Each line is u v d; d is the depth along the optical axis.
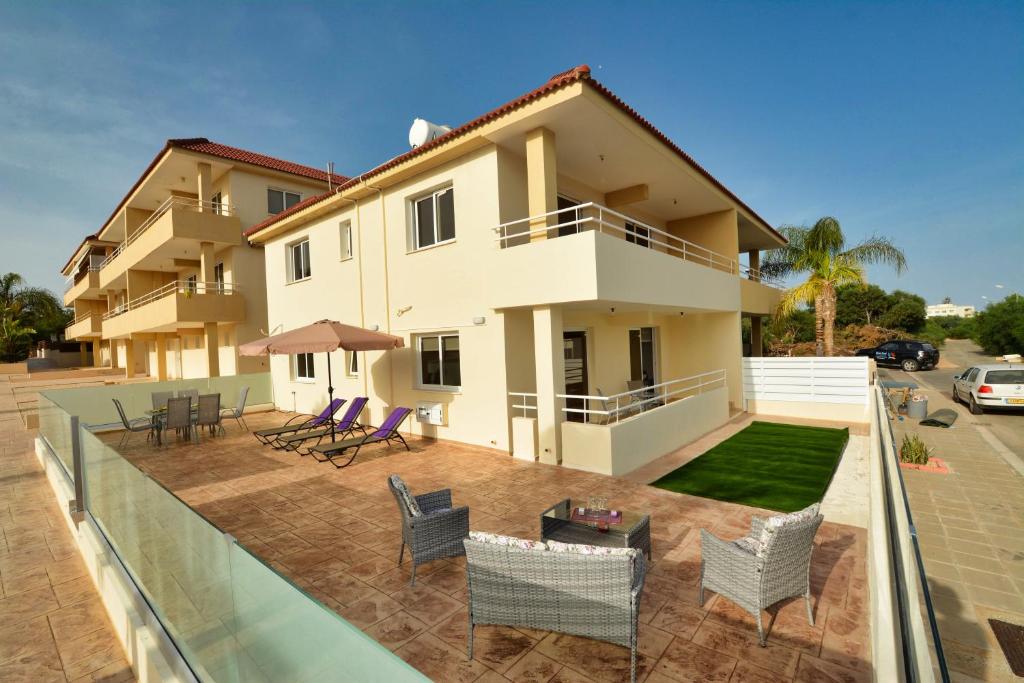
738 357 15.06
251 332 19.41
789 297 18.88
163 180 20.75
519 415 10.05
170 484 8.52
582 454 8.61
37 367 48.28
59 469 8.63
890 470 5.13
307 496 7.64
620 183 12.76
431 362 11.64
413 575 4.75
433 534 4.84
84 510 6.73
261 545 5.84
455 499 7.31
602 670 3.56
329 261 14.22
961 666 4.16
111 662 4.14
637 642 3.83
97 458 5.85
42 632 4.57
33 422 15.02
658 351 15.81
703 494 7.32
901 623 2.60
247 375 16.66
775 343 36.78
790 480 7.98
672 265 10.76
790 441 10.98
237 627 2.71
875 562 3.10
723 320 15.27
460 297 10.51
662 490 7.54
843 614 4.16
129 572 4.77
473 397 10.41
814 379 14.05
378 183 11.88
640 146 10.19
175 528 3.54
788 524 3.77
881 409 9.45
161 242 18.61
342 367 14.09
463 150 10.10
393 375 12.34
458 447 10.53
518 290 8.92
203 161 18.36
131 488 4.56
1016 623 4.76
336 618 1.90
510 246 10.00
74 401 13.20
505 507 6.91
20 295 45.59
